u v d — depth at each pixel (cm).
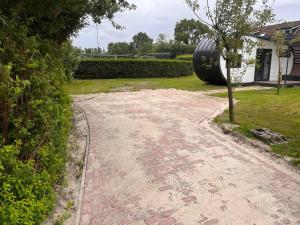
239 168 497
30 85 323
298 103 1058
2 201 237
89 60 2097
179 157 547
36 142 327
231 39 742
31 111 317
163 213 365
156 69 2253
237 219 350
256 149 593
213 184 438
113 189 430
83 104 1101
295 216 356
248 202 387
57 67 514
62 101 520
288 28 1553
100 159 547
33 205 263
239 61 801
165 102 1123
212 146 611
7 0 416
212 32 746
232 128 723
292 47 1695
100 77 2142
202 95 1314
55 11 519
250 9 723
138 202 392
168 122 804
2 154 245
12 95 273
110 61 2145
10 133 288
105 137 678
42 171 327
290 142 614
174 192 416
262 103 1072
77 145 627
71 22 728
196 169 492
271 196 404
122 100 1180
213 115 895
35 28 576
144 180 455
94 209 378
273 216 356
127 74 2202
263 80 1808
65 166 477
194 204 383
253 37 1616
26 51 338
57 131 425
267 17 724
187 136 679
